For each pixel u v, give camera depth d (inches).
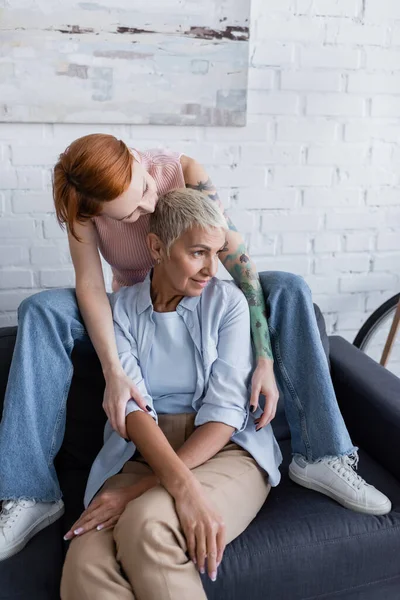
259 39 74.5
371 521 51.3
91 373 60.9
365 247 85.7
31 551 49.7
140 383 53.5
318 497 54.7
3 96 69.4
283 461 61.6
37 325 54.0
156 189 54.2
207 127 76.2
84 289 56.2
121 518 46.1
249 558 47.9
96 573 43.8
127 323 55.7
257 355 55.1
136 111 72.8
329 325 88.1
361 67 78.2
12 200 74.1
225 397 52.4
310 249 84.0
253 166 78.9
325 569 49.5
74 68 70.0
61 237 76.7
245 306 55.6
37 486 52.3
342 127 80.0
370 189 83.4
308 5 74.7
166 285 54.5
